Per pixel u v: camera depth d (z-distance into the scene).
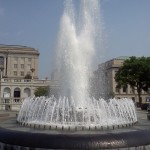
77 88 24.02
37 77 130.75
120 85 71.88
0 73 100.12
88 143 10.85
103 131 12.58
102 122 15.77
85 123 15.26
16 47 137.12
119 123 14.97
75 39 25.06
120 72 71.81
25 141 11.30
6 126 14.53
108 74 109.62
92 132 12.21
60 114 16.30
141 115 37.47
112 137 11.24
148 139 12.07
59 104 17.22
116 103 18.91
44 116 17.19
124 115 18.58
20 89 98.06
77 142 10.86
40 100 18.56
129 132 11.98
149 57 70.00
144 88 70.19
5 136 12.05
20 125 14.98
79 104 21.38
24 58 135.75
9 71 133.38
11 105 70.50
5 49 134.25
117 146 11.02
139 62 67.38
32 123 14.64
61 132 12.22
